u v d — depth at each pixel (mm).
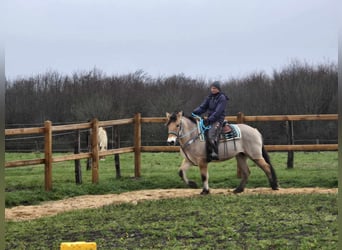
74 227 8820
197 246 7195
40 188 13328
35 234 8438
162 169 17672
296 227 8125
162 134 29406
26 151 28438
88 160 18328
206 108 12570
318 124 31547
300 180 14164
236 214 9211
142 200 11547
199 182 14516
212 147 12102
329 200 10555
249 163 19328
